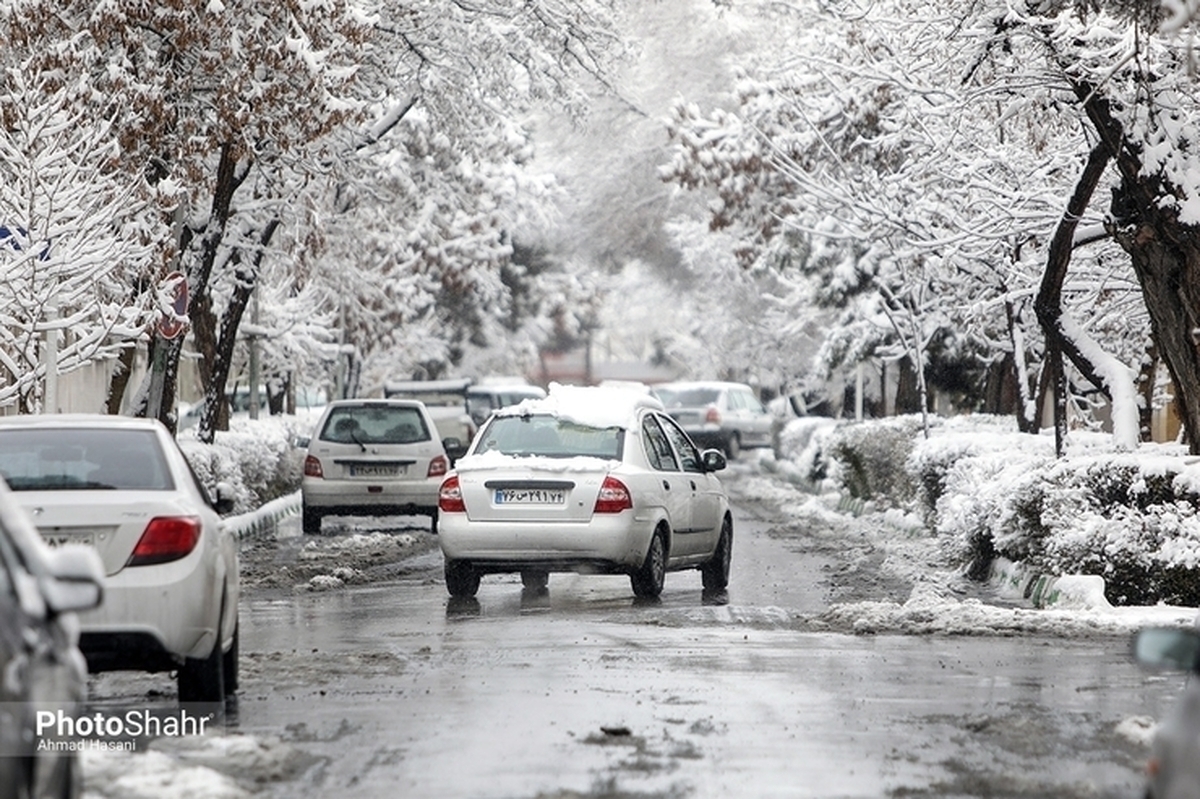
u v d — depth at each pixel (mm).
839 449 97688
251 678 34375
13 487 29656
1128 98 50250
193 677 30234
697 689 32656
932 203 70750
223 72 68188
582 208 154500
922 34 62219
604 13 91938
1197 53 48219
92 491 29266
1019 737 27594
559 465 49312
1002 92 58219
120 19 63219
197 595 28953
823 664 36188
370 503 77688
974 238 66125
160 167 71938
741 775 24578
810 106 100688
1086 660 37000
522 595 52688
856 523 85500
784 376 157750
